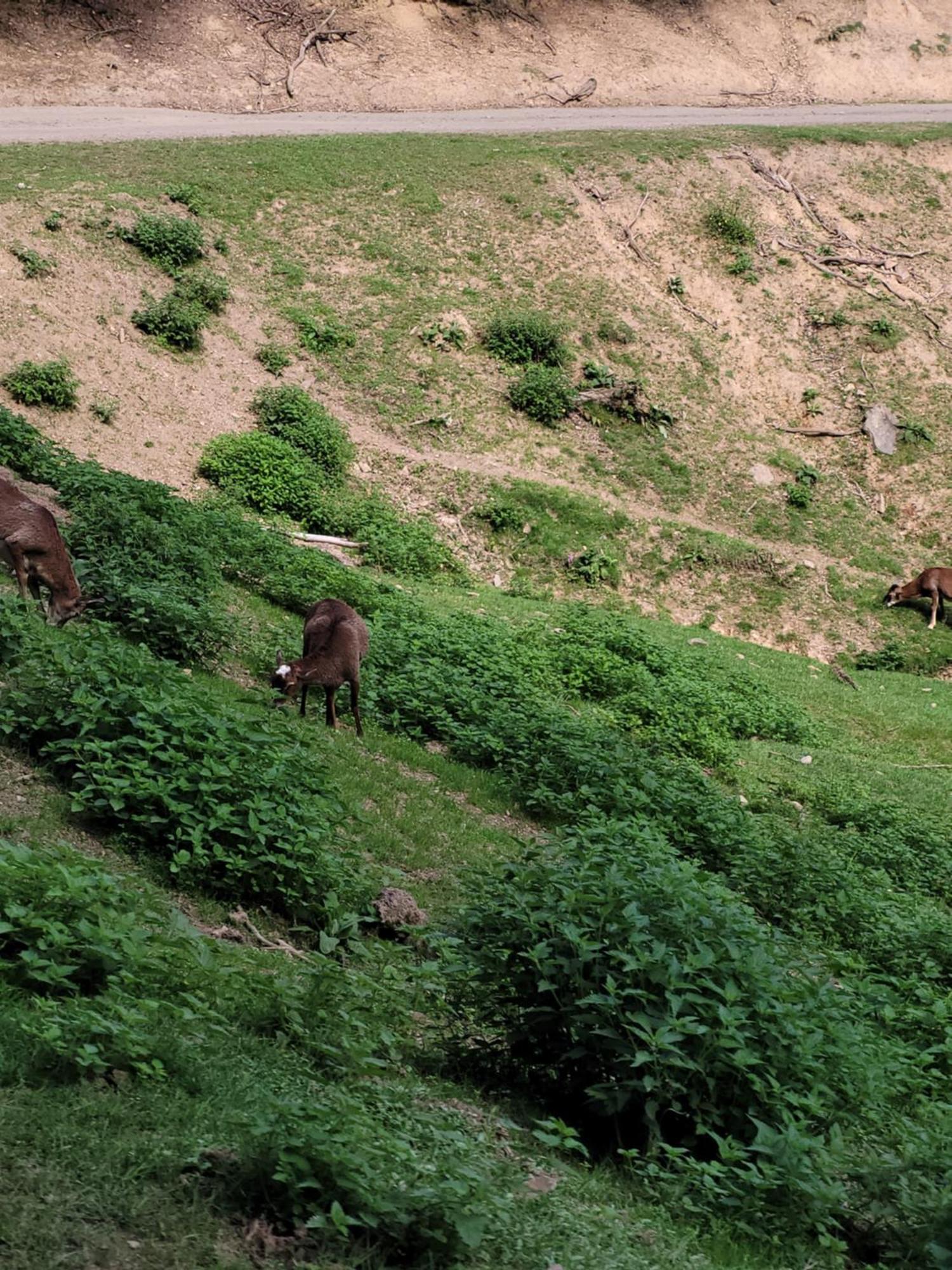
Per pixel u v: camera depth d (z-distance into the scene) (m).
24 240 31.05
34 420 27.25
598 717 20.88
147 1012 6.66
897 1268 6.86
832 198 44.34
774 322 39.75
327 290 35.22
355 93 47.44
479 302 36.41
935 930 14.02
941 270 43.09
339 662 15.09
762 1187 6.85
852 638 31.73
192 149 38.66
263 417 30.80
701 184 42.53
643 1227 6.21
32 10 44.28
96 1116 5.59
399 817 13.48
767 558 32.53
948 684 30.88
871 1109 8.17
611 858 9.24
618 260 39.22
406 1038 8.37
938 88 57.66
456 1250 5.35
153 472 27.84
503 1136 7.12
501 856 13.41
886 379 38.94
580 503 31.91
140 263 32.53
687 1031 7.22
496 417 33.78
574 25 53.56
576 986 7.70
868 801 20.23
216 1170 5.48
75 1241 4.80
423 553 29.17
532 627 24.89
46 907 7.08
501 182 40.16
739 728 23.42
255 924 9.79
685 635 29.56
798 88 55.44
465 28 51.50
